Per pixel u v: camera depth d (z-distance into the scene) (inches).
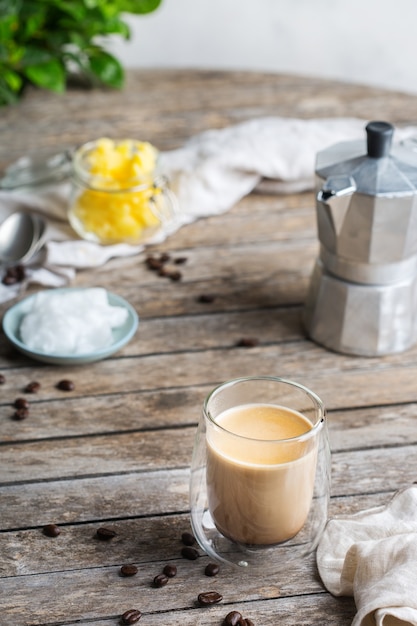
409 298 51.1
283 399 38.6
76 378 50.0
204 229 65.2
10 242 61.5
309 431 35.4
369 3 108.3
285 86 86.0
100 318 52.2
